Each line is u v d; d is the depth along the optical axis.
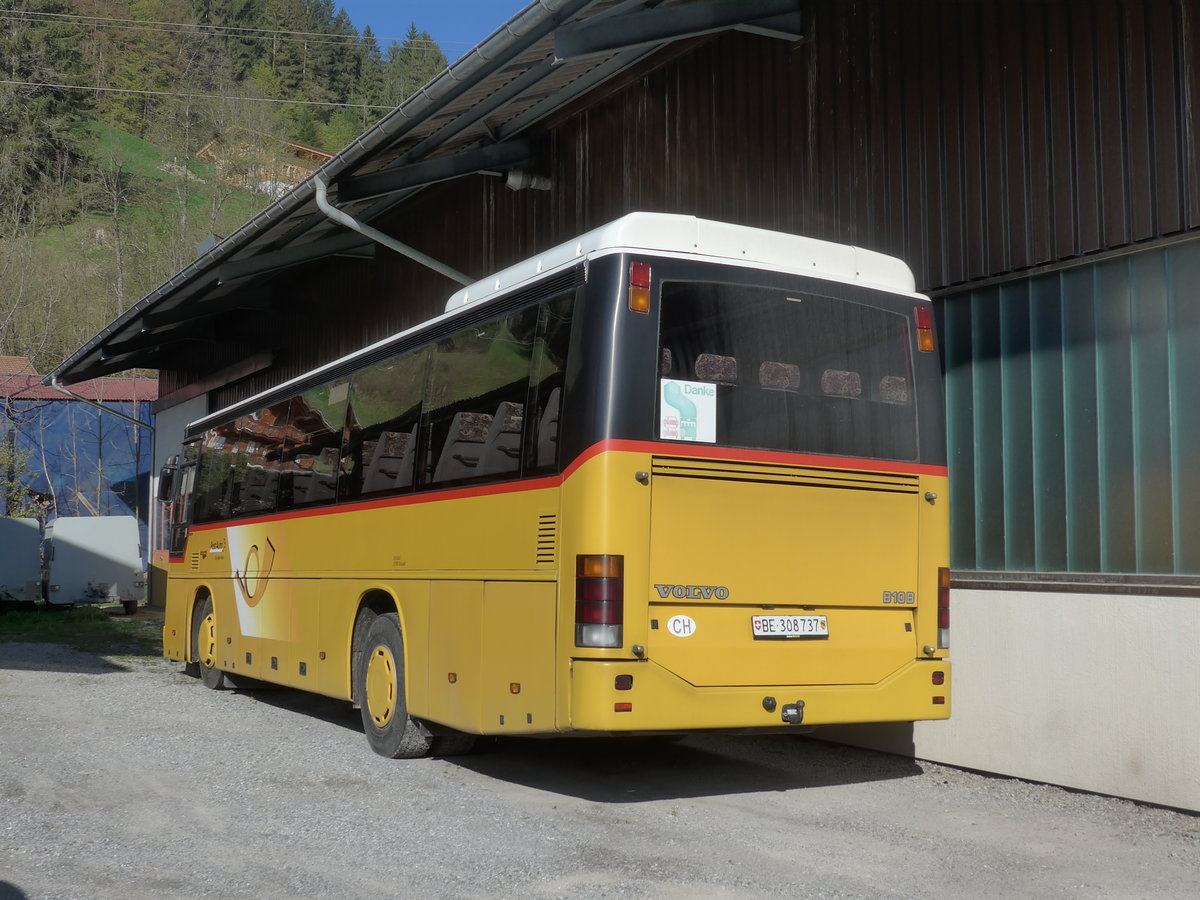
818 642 6.73
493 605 7.05
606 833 6.03
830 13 9.48
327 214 12.77
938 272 8.44
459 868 5.34
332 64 92.62
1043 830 6.23
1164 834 6.15
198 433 13.66
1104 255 7.27
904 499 7.12
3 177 60.16
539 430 6.80
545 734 6.54
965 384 8.33
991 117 8.06
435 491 7.86
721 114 10.69
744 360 6.71
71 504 39.09
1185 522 6.85
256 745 8.72
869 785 7.45
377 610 8.85
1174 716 6.64
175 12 88.31
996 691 7.71
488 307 7.59
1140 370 7.14
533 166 13.45
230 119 64.44
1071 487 7.54
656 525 6.34
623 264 6.47
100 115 75.62
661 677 6.25
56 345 55.09
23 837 5.85
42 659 15.49
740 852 5.68
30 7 69.00
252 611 11.19
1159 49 6.96
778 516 6.69
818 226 9.51
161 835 5.92
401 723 8.12
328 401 9.90
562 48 9.26
